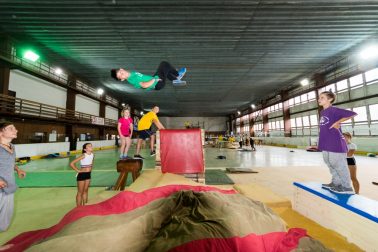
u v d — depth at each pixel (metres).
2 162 2.39
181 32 8.98
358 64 12.09
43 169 7.37
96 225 1.60
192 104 27.64
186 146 3.62
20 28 8.57
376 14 7.62
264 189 3.33
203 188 2.69
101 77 15.34
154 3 7.01
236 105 29.11
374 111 11.83
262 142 25.44
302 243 1.58
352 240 1.87
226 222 1.53
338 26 8.46
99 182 5.13
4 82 9.62
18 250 1.65
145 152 14.61
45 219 2.84
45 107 12.44
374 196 3.85
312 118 17.22
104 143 19.86
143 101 25.44
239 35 9.26
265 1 6.91
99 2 6.90
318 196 2.32
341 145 2.27
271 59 12.16
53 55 11.28
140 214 1.86
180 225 1.57
